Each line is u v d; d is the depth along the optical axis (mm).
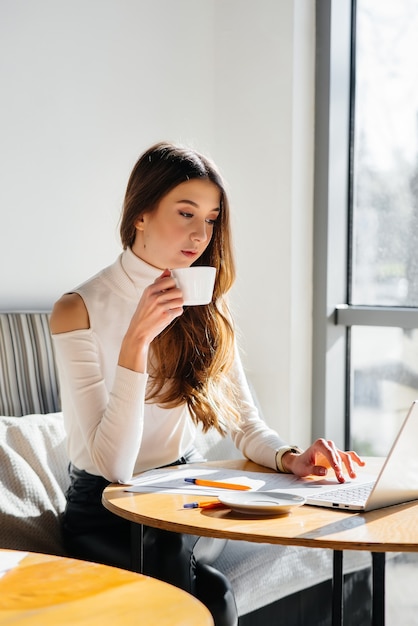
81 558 1703
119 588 870
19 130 2385
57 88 2475
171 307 1501
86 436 1579
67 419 1729
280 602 2053
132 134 2686
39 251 2436
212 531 1167
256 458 1716
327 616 2186
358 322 2793
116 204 2635
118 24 2635
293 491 1414
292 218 2756
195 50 2877
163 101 2779
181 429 1775
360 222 2859
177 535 1531
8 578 904
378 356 2824
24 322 2213
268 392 2836
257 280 2855
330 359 2836
